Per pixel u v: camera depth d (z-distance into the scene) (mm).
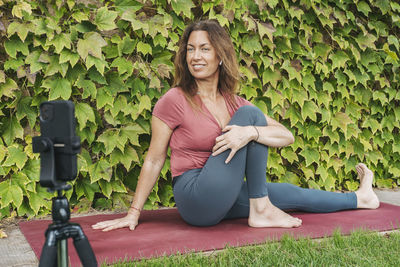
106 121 2924
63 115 1049
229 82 2344
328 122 3475
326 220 2426
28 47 2643
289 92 3332
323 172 3512
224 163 2070
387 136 3814
